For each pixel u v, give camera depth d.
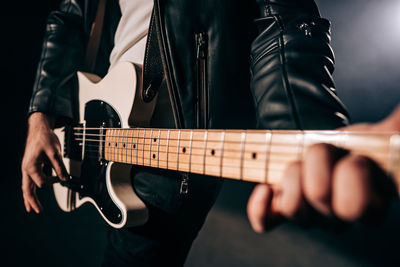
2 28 2.13
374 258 1.42
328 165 0.28
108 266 0.73
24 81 2.22
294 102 0.47
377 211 0.26
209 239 1.63
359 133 0.33
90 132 0.74
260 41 0.55
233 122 0.63
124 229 0.70
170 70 0.63
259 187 0.36
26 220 1.67
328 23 0.54
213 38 0.60
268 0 0.56
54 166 0.78
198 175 0.65
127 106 0.67
